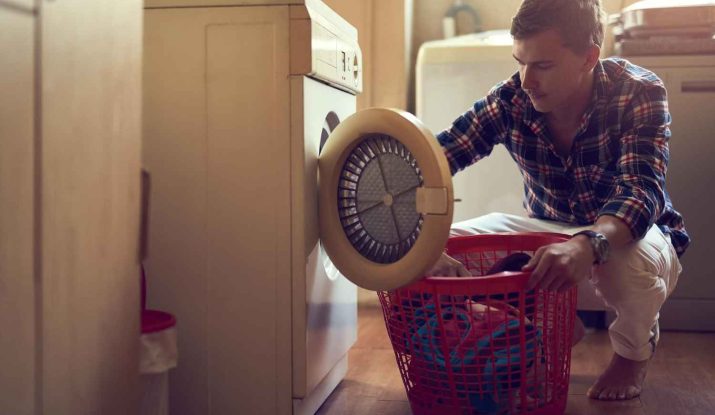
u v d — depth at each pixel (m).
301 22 1.65
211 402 1.72
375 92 3.40
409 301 1.64
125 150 1.22
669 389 1.99
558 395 1.71
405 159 1.63
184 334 1.72
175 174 1.71
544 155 2.00
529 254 1.94
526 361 1.60
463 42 3.23
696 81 2.72
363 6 3.36
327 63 1.78
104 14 1.14
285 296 1.68
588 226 2.06
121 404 1.21
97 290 1.13
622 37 2.92
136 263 1.27
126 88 1.22
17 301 0.94
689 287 2.74
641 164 1.79
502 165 3.10
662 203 1.79
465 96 3.13
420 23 3.84
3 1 0.91
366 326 2.80
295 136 1.66
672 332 2.73
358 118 1.67
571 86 1.83
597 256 1.60
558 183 2.03
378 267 1.66
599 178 1.95
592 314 2.77
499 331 1.60
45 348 1.00
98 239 1.13
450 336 1.62
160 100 1.71
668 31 2.78
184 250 1.72
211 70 1.69
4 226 0.92
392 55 3.38
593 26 1.81
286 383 1.69
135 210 1.26
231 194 1.69
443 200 1.54
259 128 1.67
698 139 2.73
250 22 1.67
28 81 0.96
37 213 0.98
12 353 0.94
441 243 1.56
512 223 2.16
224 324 1.71
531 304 1.58
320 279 1.80
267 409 1.70
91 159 1.11
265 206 1.68
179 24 1.70
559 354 1.69
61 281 1.04
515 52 1.83
